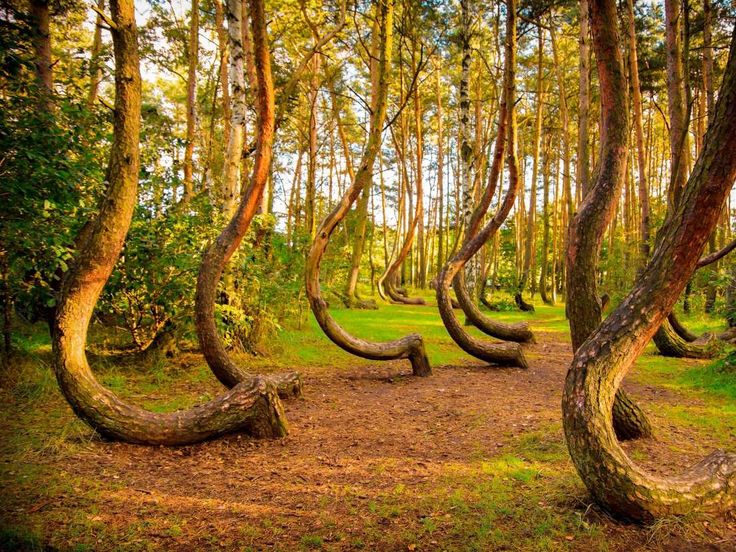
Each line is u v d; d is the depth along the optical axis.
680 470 3.45
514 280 21.53
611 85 4.04
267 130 4.85
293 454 3.92
